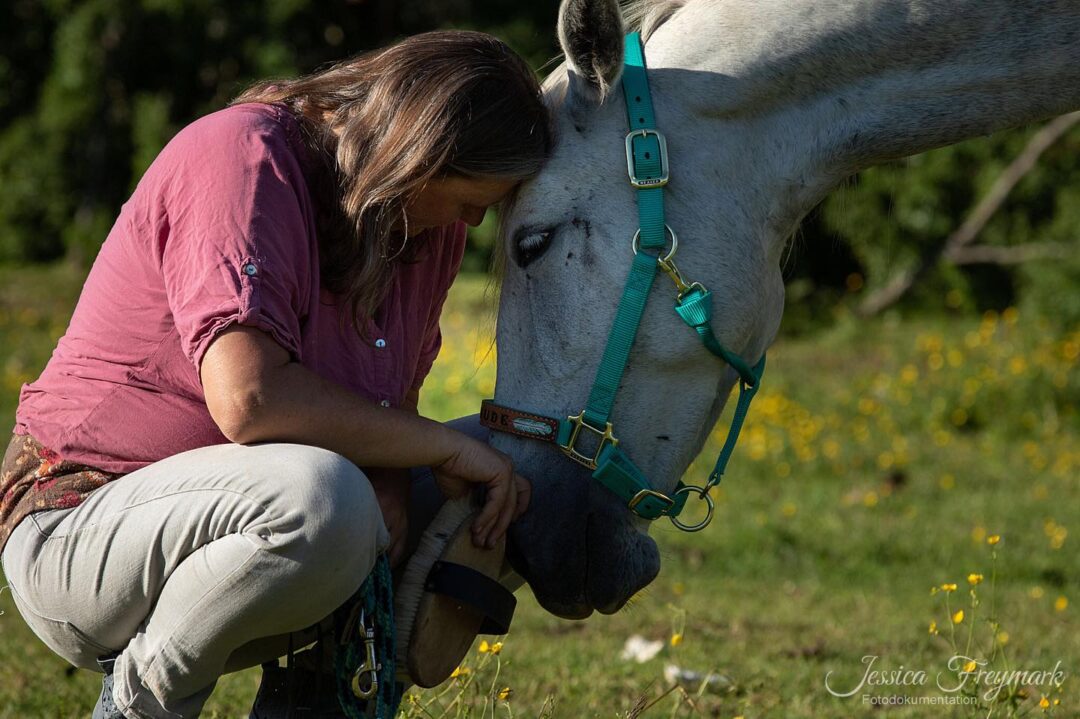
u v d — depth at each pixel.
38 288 25.16
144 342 4.04
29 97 30.50
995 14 4.65
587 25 4.27
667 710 6.04
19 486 4.12
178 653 3.86
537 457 4.36
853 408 17.77
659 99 4.41
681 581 10.07
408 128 4.01
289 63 28.98
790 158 4.58
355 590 3.88
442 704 5.71
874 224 25.27
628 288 4.27
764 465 14.52
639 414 4.36
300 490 3.69
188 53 28.97
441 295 4.84
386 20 30.31
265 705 4.30
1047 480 14.16
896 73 4.65
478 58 4.14
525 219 4.35
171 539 3.82
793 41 4.54
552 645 7.56
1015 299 25.58
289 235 3.96
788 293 26.20
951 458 15.27
